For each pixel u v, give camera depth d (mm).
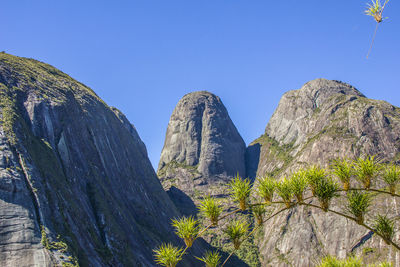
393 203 86125
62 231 56531
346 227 108438
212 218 8969
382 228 7789
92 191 76688
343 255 101750
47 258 49062
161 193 123250
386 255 83875
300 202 8359
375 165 8109
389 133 126250
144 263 73875
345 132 134375
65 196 64062
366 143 126938
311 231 116500
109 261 63938
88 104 102188
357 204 7949
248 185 8844
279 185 8555
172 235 102312
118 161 100938
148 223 95312
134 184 103875
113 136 107062
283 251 118500
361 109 138875
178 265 82250
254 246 130000
